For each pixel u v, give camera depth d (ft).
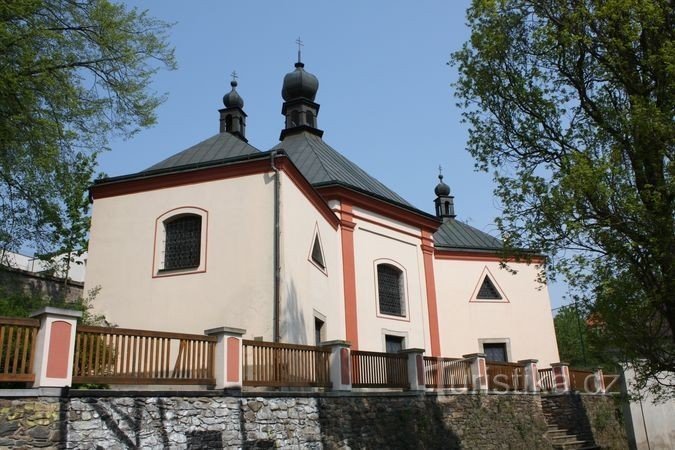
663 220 31.76
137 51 40.91
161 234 52.80
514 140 40.42
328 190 64.03
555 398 68.64
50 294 63.93
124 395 29.68
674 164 31.76
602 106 37.52
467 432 54.19
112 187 55.52
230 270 49.21
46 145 37.58
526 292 86.22
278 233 48.65
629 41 34.60
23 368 26.55
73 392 27.76
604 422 72.23
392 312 67.92
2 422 25.30
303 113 85.10
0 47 33.63
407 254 71.61
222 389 34.17
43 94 36.68
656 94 34.42
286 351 39.68
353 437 42.39
